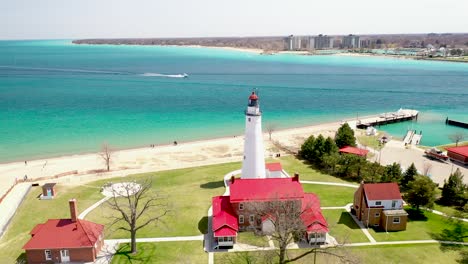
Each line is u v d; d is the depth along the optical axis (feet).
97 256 169.78
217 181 262.88
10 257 170.60
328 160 276.41
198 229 193.77
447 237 184.55
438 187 250.98
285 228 153.07
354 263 154.20
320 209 195.11
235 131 437.17
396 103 637.30
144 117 496.64
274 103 624.18
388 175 248.11
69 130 428.15
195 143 384.47
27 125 444.55
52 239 165.37
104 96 635.66
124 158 332.80
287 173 275.80
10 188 250.37
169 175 278.46
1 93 641.40
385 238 183.42
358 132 424.46
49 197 233.76
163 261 165.78
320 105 612.70
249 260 166.40
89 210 215.72
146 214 210.38
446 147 362.94
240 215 191.52
